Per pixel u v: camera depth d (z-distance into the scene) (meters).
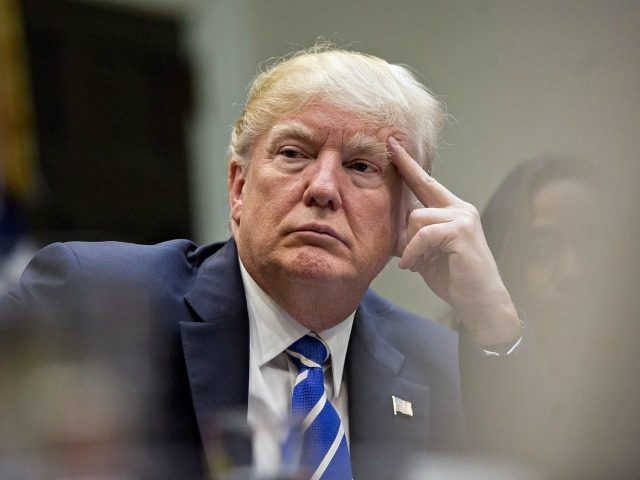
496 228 2.68
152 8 3.69
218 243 2.58
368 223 2.25
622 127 1.31
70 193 3.80
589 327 1.05
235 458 1.21
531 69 3.85
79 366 0.91
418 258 2.47
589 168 2.54
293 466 1.23
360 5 4.09
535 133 3.78
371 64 2.35
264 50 3.81
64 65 3.82
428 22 4.21
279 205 2.18
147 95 3.77
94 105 3.77
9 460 0.87
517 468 1.26
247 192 2.28
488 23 4.00
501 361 2.35
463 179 4.05
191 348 2.16
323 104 2.22
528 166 2.71
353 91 2.24
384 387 2.39
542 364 2.24
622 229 1.04
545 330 2.29
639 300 1.02
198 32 3.70
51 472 0.88
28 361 0.88
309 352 2.29
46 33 3.80
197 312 2.24
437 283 2.53
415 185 2.39
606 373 1.04
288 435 1.25
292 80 2.26
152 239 3.85
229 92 3.72
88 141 3.81
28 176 3.64
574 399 1.06
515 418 1.86
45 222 3.63
